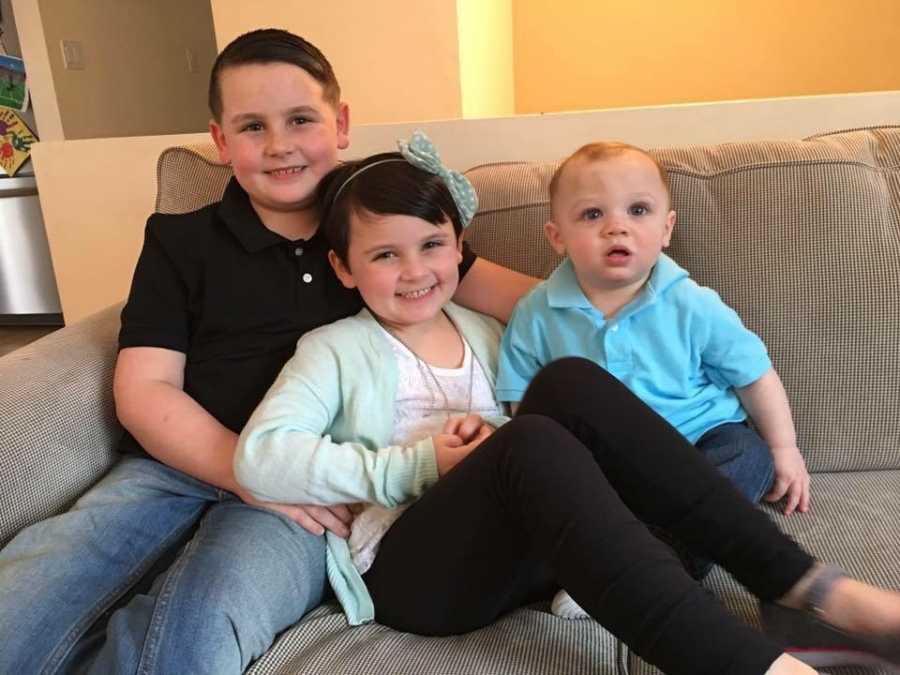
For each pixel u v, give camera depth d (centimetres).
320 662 72
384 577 83
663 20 249
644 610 64
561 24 258
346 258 98
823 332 104
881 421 104
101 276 194
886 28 231
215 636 71
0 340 317
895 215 106
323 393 92
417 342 100
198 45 362
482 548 77
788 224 106
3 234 309
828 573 71
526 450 73
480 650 73
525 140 154
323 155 104
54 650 73
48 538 85
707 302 98
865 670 68
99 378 104
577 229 95
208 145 132
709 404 100
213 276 105
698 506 77
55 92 275
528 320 103
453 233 99
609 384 84
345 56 189
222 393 102
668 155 115
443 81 185
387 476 84
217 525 87
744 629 62
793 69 242
